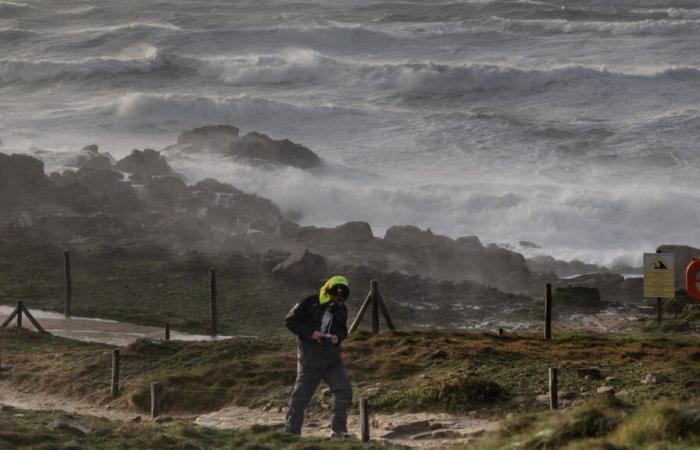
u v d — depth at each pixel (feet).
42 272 359.46
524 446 125.90
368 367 203.82
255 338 246.68
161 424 169.89
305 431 169.48
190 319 308.60
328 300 155.53
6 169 453.99
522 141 629.51
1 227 408.67
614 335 270.67
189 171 538.47
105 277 355.56
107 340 274.77
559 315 327.67
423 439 160.56
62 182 489.26
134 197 459.73
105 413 195.11
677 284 373.61
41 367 226.17
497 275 388.16
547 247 478.59
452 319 322.96
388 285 350.84
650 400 168.96
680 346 217.97
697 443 112.57
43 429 154.81
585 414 126.93
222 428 169.17
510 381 187.11
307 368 156.35
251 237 411.95
